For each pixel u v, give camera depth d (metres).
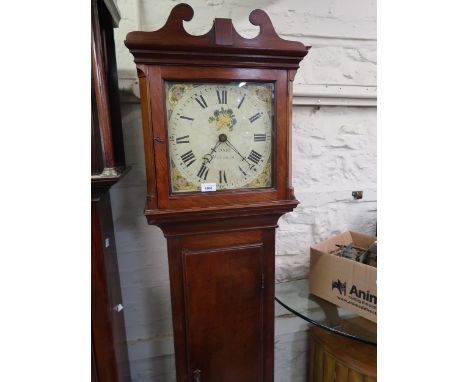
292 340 1.25
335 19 1.07
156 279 1.09
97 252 0.68
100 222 0.68
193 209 0.70
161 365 1.14
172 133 0.68
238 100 0.71
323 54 1.08
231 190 0.73
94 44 0.61
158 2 0.93
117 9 0.78
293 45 0.68
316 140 1.14
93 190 0.63
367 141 1.19
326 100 1.10
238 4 0.98
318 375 1.11
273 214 0.77
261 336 0.85
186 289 0.78
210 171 0.72
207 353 0.82
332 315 1.00
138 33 0.61
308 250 1.22
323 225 1.21
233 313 0.82
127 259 1.05
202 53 0.65
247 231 0.79
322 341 1.07
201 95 0.69
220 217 0.73
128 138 0.98
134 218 1.03
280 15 1.02
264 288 0.83
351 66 1.11
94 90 0.62
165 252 1.08
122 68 0.93
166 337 1.13
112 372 0.74
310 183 1.17
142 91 0.65
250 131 0.72
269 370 0.88
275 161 0.74
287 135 0.73
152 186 0.68
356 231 1.25
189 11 0.63
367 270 0.86
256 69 0.69
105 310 0.71
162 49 0.63
